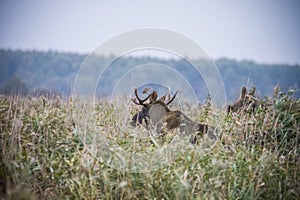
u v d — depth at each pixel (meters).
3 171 33.03
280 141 38.41
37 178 33.41
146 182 31.84
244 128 38.03
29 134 35.56
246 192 31.95
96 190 31.64
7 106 39.91
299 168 34.12
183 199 31.12
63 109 40.50
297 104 40.97
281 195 32.41
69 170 33.09
